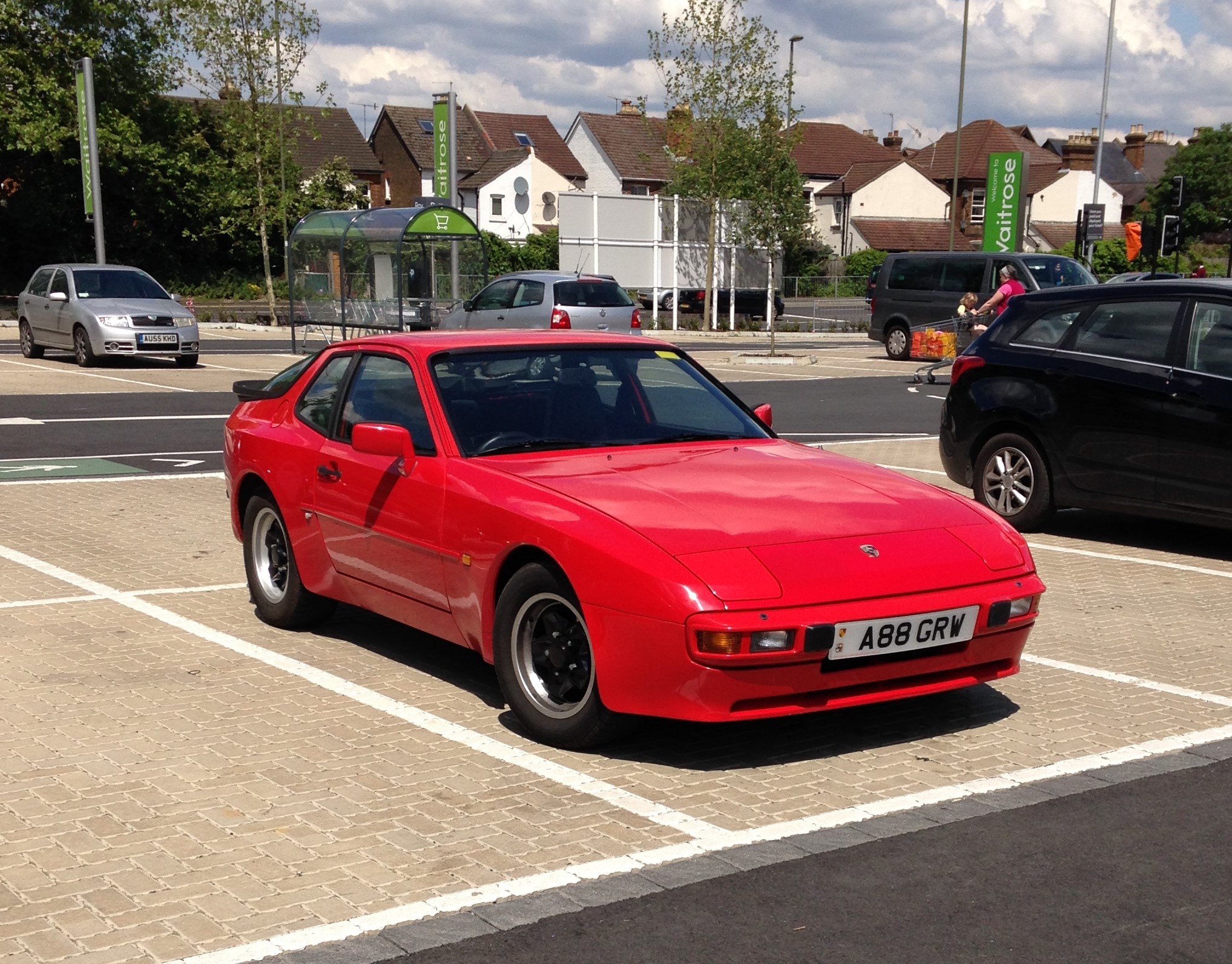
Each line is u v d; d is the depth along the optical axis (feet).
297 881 12.62
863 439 50.70
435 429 18.79
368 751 16.48
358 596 20.52
